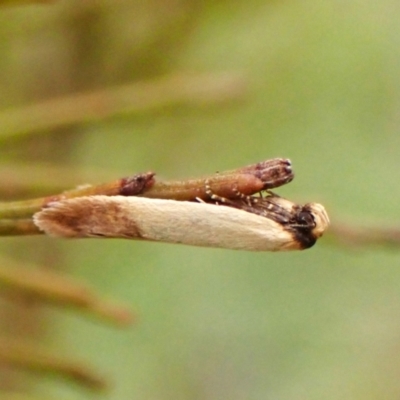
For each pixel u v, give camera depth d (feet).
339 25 0.62
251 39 0.59
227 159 0.60
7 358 0.39
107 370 0.67
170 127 0.56
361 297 0.73
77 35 0.46
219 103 0.44
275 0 0.49
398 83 0.65
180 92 0.42
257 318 0.71
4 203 0.31
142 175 0.31
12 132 0.40
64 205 0.31
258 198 0.31
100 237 0.31
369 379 0.71
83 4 0.45
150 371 0.68
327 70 0.64
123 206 0.31
